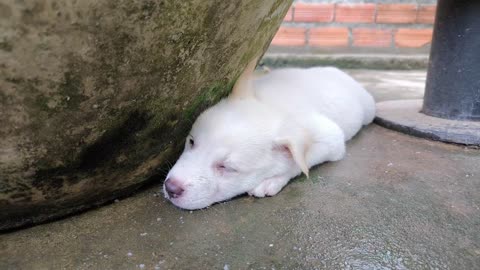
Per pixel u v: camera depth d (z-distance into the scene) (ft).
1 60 1.06
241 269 1.38
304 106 2.21
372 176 2.10
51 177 1.47
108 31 1.16
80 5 1.07
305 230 1.60
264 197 1.91
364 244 1.51
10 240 1.56
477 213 1.73
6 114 1.19
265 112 1.96
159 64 1.39
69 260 1.43
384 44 6.61
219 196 1.85
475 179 2.06
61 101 1.24
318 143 2.13
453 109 2.85
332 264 1.41
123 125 1.49
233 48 1.71
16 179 1.40
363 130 2.96
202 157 1.82
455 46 2.74
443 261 1.42
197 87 1.69
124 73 1.31
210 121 1.85
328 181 2.05
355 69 6.24
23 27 1.03
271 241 1.53
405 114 3.10
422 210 1.74
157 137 1.70
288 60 6.22
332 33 6.57
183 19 1.32
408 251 1.47
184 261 1.42
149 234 1.59
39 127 1.28
